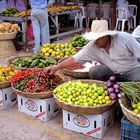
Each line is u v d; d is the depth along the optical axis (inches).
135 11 364.5
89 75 138.3
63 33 314.2
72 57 124.6
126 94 104.1
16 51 253.9
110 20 362.6
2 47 238.2
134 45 111.0
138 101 101.3
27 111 130.0
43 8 236.5
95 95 111.2
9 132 118.0
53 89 124.3
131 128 100.7
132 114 90.2
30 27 262.4
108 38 111.3
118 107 124.5
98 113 107.0
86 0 399.5
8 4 322.7
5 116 130.4
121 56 114.0
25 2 250.2
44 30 247.6
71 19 395.2
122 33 111.6
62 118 127.0
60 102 109.6
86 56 122.5
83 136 112.3
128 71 120.9
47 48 174.1
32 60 156.3
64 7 318.3
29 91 122.3
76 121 113.8
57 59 166.7
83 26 401.1
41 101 122.6
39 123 123.3
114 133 114.0
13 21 267.1
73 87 116.0
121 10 338.6
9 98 137.9
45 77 126.4
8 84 134.2
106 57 118.0
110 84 114.9
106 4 361.4
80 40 189.2
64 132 115.8
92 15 381.4
